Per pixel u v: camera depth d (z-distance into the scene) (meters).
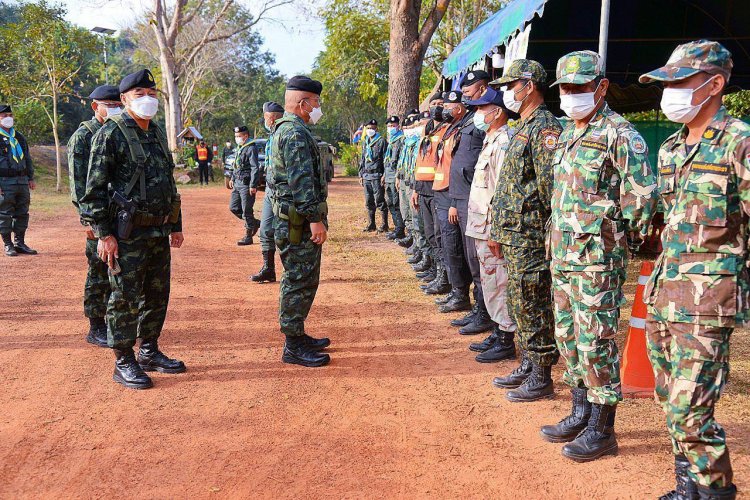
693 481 2.85
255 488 3.24
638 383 4.36
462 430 3.90
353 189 24.64
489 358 5.09
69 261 9.28
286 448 3.67
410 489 3.23
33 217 14.48
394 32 14.59
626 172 3.18
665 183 2.81
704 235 2.66
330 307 6.81
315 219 4.80
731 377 4.59
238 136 10.54
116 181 4.41
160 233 4.57
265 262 8.00
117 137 4.36
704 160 2.65
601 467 3.43
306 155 4.73
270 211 7.80
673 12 10.27
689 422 2.72
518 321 4.26
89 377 4.77
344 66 23.52
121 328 4.51
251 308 6.76
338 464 3.48
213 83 56.31
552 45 10.92
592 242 3.32
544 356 4.24
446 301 6.67
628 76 12.22
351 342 5.64
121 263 4.41
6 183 9.41
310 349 5.15
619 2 10.05
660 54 11.33
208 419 4.05
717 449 2.71
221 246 10.79
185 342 5.62
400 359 5.20
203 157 27.73
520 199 4.05
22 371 4.89
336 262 9.24
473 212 4.91
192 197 21.20
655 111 13.56
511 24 7.42
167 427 3.94
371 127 11.87
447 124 6.61
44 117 27.52
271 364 5.09
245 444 3.72
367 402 4.34
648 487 3.21
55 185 23.06
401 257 9.60
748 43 10.80
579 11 10.09
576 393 3.73
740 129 2.59
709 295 2.66
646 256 8.98
